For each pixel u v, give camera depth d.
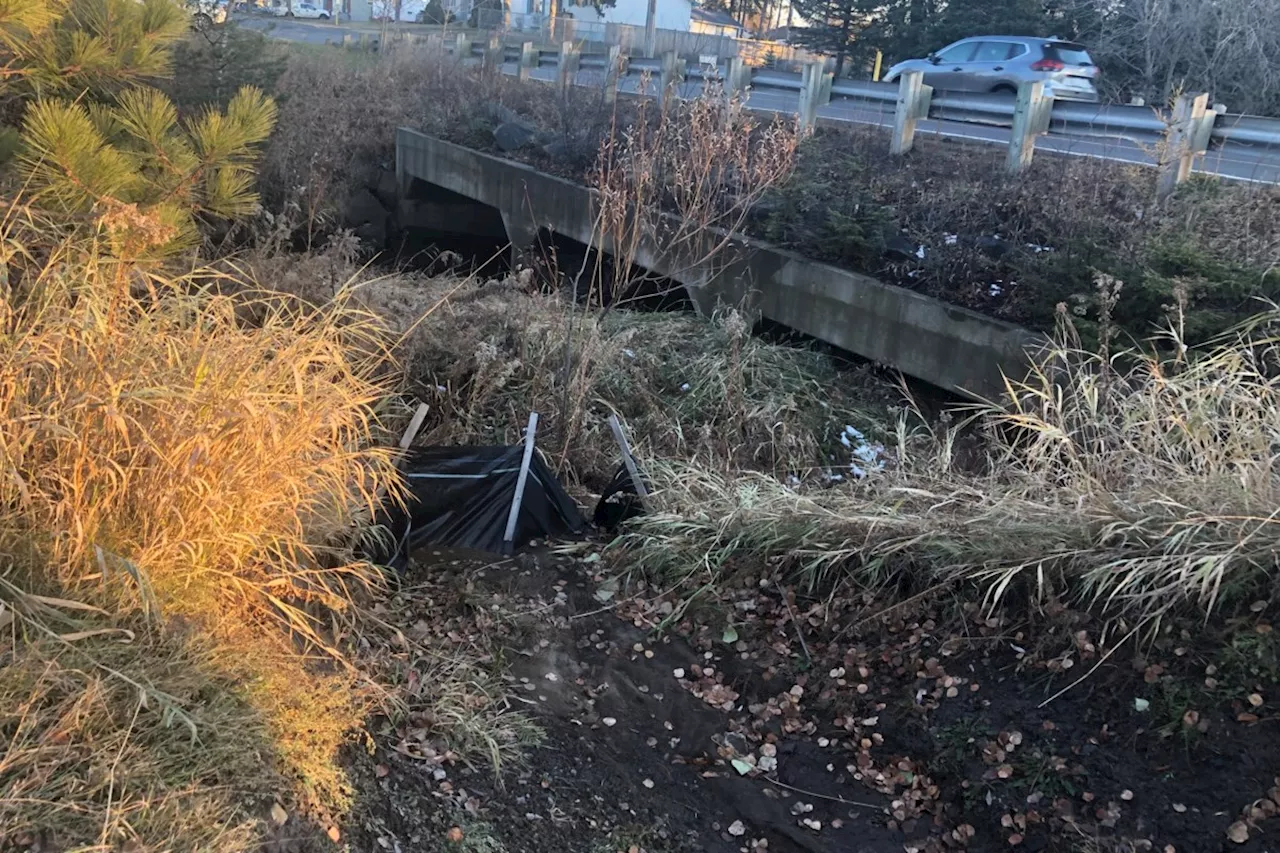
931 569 4.48
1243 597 3.71
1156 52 20.91
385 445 5.39
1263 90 18.19
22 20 3.88
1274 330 5.35
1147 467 4.41
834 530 4.85
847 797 3.70
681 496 5.52
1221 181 7.45
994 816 3.47
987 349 6.52
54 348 3.06
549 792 3.51
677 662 4.47
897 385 7.41
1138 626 3.66
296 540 3.58
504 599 4.73
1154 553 3.97
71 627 2.82
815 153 8.72
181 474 3.06
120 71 4.66
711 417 7.08
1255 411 4.38
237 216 5.50
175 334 3.65
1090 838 3.26
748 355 7.61
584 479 6.30
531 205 10.89
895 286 7.16
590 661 4.41
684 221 7.59
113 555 2.84
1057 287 6.23
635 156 8.25
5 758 2.38
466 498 5.25
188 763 2.67
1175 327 5.59
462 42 19.70
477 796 3.37
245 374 3.40
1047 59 15.48
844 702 4.11
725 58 12.05
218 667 2.99
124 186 4.21
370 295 7.25
